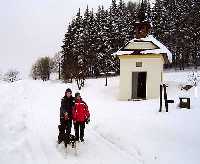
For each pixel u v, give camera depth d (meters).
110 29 59.50
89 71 60.56
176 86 29.58
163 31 65.81
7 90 27.30
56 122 14.71
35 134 12.03
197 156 8.95
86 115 10.61
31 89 32.56
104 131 12.74
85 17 64.88
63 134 10.39
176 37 65.31
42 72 86.44
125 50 27.86
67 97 10.35
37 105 20.44
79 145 10.70
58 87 38.53
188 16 65.69
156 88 27.12
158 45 27.23
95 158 9.24
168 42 66.12
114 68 59.09
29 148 10.05
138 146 10.19
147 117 14.53
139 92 28.67
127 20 64.56
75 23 66.69
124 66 27.67
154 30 66.19
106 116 16.66
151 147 9.97
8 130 12.09
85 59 56.62
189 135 11.02
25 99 22.94
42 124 14.07
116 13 67.56
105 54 58.44
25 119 14.86
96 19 63.41
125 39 60.25
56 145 10.49
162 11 67.75
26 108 18.39
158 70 27.27
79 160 9.01
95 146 10.65
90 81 45.28
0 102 18.95
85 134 12.52
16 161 8.66
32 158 9.03
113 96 28.92
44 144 10.62
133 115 15.77
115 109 19.39
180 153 9.29
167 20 66.25
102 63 58.94
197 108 16.36
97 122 14.91
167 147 9.88
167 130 11.80
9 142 10.59
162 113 15.35
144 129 12.19
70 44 64.75
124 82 27.55
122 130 12.33
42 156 9.26
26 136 11.59
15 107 18.17
